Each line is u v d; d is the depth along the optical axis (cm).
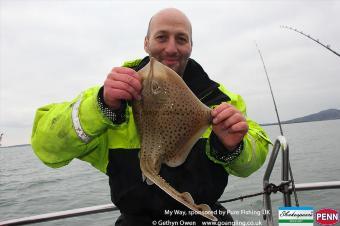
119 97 184
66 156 226
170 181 241
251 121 282
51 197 1266
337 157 1639
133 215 253
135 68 254
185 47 236
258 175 1148
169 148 190
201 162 248
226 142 212
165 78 188
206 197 248
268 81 319
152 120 190
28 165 3809
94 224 589
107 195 1202
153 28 238
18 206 1157
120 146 246
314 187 344
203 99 255
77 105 212
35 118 235
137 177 241
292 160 1669
